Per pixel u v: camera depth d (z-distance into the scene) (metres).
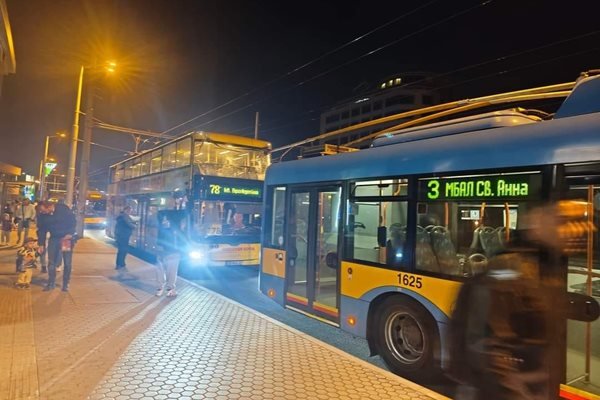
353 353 6.25
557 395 3.50
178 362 4.89
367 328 5.83
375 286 5.74
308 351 5.36
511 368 2.81
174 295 8.49
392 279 5.50
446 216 4.99
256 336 5.95
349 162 6.46
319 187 7.04
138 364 4.78
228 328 6.31
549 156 4.12
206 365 4.82
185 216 8.73
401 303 5.39
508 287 2.88
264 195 8.67
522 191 4.29
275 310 8.84
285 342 5.70
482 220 4.62
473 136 4.93
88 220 41.88
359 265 6.03
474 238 4.68
